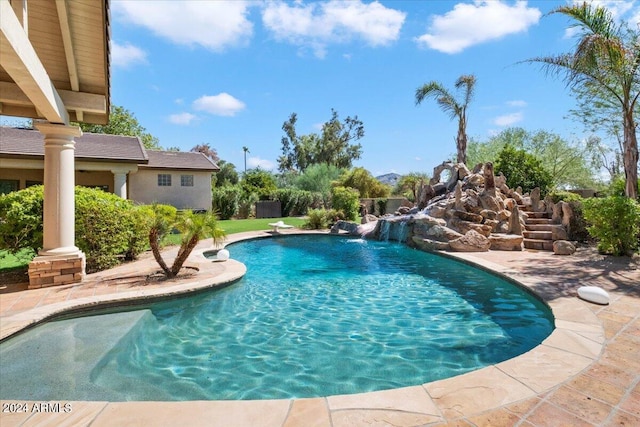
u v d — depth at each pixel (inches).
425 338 189.2
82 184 745.6
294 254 479.5
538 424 94.3
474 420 96.4
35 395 128.9
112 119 1191.6
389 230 608.4
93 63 250.1
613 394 108.7
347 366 158.4
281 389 139.0
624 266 308.5
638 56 357.7
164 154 887.7
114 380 145.3
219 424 95.4
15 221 276.4
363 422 96.1
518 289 263.7
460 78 705.0
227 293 278.1
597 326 166.2
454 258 394.9
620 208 344.8
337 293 282.2
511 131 1113.4
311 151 2028.8
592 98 598.2
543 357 134.6
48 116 240.5
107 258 323.3
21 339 176.9
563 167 1032.2
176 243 512.1
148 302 234.1
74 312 211.0
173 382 144.3
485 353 169.3
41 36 224.2
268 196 1144.8
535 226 471.2
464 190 591.5
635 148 384.5
